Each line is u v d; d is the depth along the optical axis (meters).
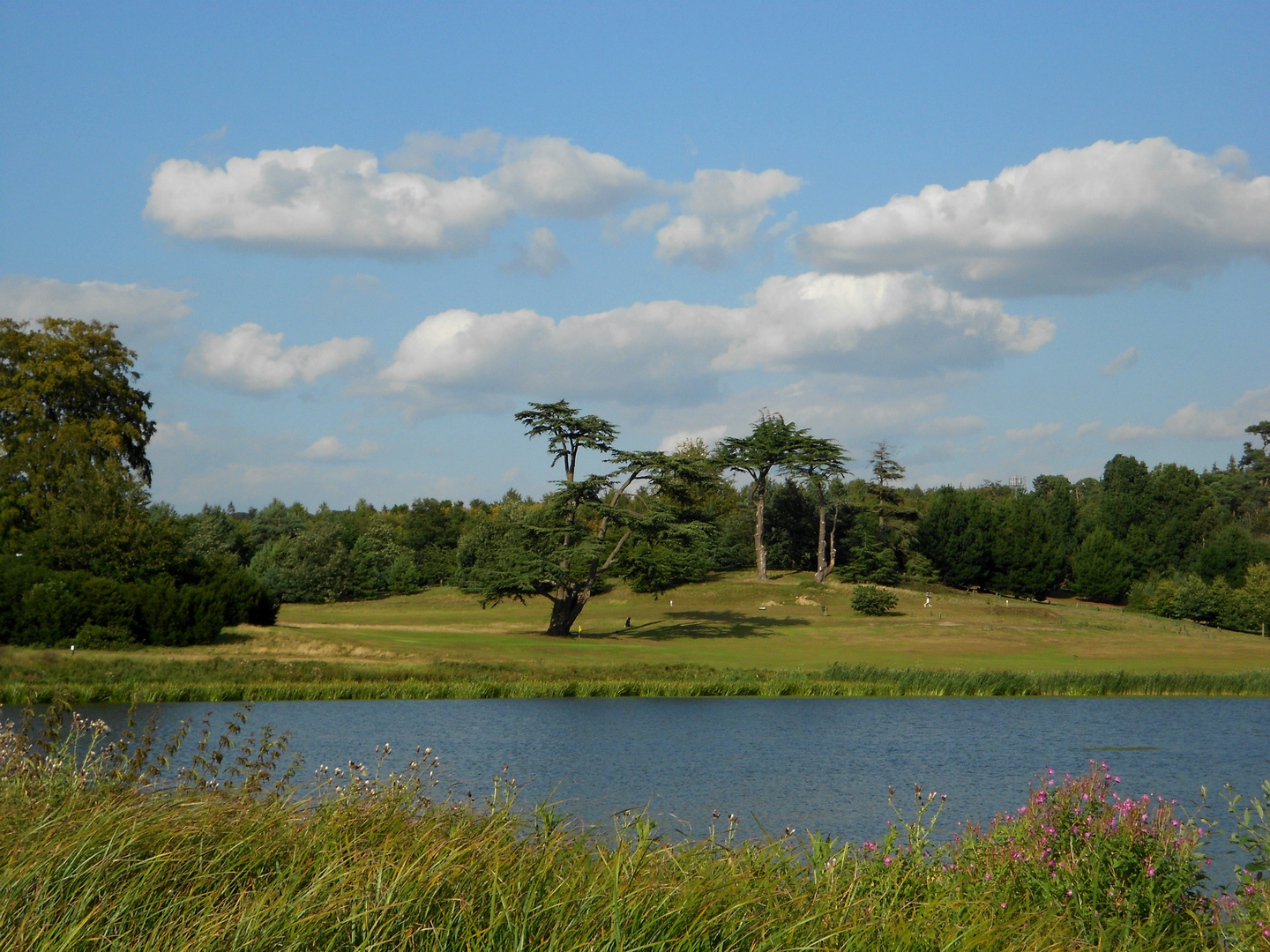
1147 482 140.62
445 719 34.19
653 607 87.56
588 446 64.94
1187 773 25.84
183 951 5.20
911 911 7.14
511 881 6.30
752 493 109.56
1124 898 7.68
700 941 5.97
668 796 21.70
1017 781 24.39
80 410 65.25
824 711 38.69
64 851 5.97
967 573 109.50
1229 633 83.44
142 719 29.81
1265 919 7.40
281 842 6.77
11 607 45.75
